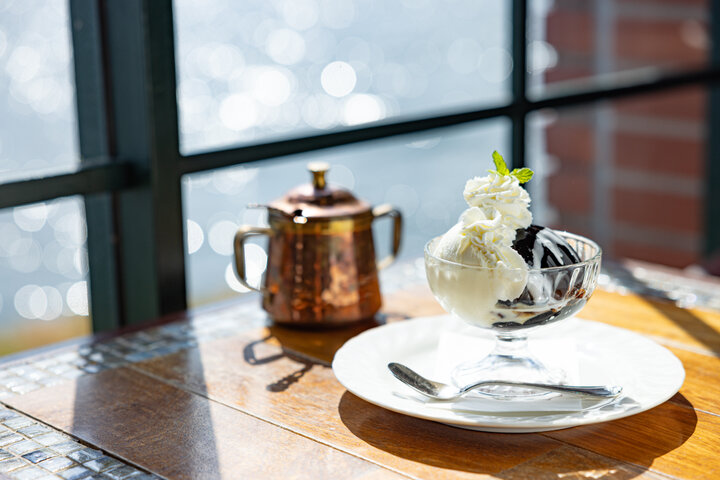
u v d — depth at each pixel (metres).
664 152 1.95
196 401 0.86
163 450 0.80
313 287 0.96
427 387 0.84
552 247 0.83
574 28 1.85
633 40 1.89
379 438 0.80
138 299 1.16
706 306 1.00
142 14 1.07
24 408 0.85
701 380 0.87
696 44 1.88
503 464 0.77
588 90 1.52
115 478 0.77
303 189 0.98
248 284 0.98
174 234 1.13
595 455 0.78
